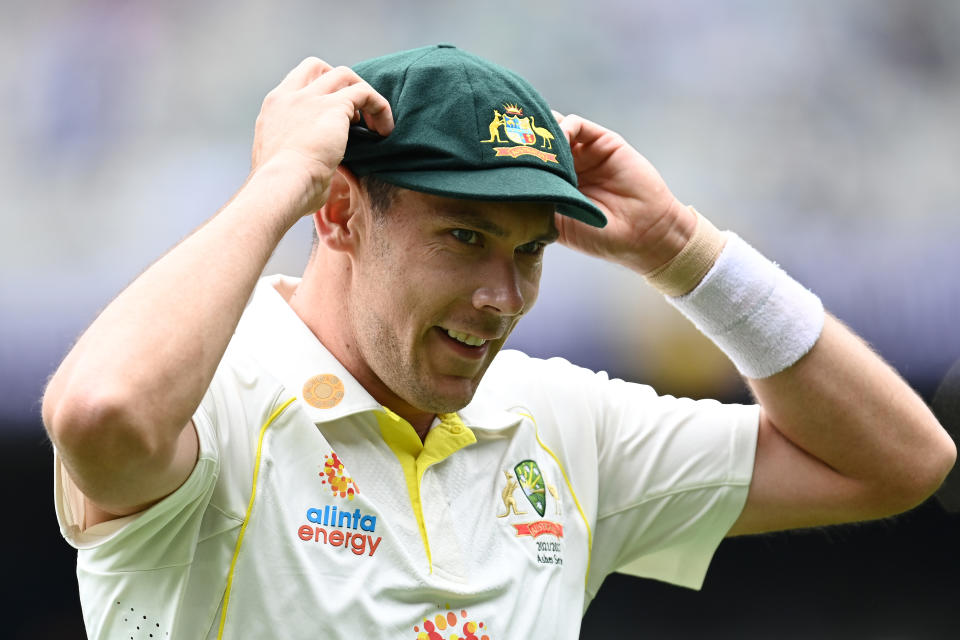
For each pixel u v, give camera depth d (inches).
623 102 989.2
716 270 269.9
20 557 676.7
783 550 737.6
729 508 277.9
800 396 270.4
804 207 971.3
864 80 988.6
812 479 277.6
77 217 874.1
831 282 943.7
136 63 916.6
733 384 797.9
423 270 225.3
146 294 194.4
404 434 241.6
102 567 214.1
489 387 266.5
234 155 921.5
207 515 219.1
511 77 237.3
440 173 221.0
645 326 824.3
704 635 729.0
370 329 234.5
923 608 731.4
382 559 229.6
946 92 991.6
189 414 193.0
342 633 221.5
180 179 904.9
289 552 222.4
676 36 989.8
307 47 959.6
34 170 880.9
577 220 261.3
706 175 973.8
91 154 891.4
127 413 184.1
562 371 282.7
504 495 253.1
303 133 218.2
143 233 883.4
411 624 228.7
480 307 225.9
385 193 227.3
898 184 970.1
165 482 200.8
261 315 248.7
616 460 276.2
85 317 839.7
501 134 225.0
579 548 263.7
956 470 573.6
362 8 972.6
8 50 895.7
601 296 830.5
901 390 277.9
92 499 196.9
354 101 223.1
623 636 730.8
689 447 277.0
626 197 273.1
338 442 236.2
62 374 191.9
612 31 991.0
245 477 222.2
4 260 842.2
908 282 932.6
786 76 987.3
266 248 206.8
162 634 214.4
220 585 217.8
